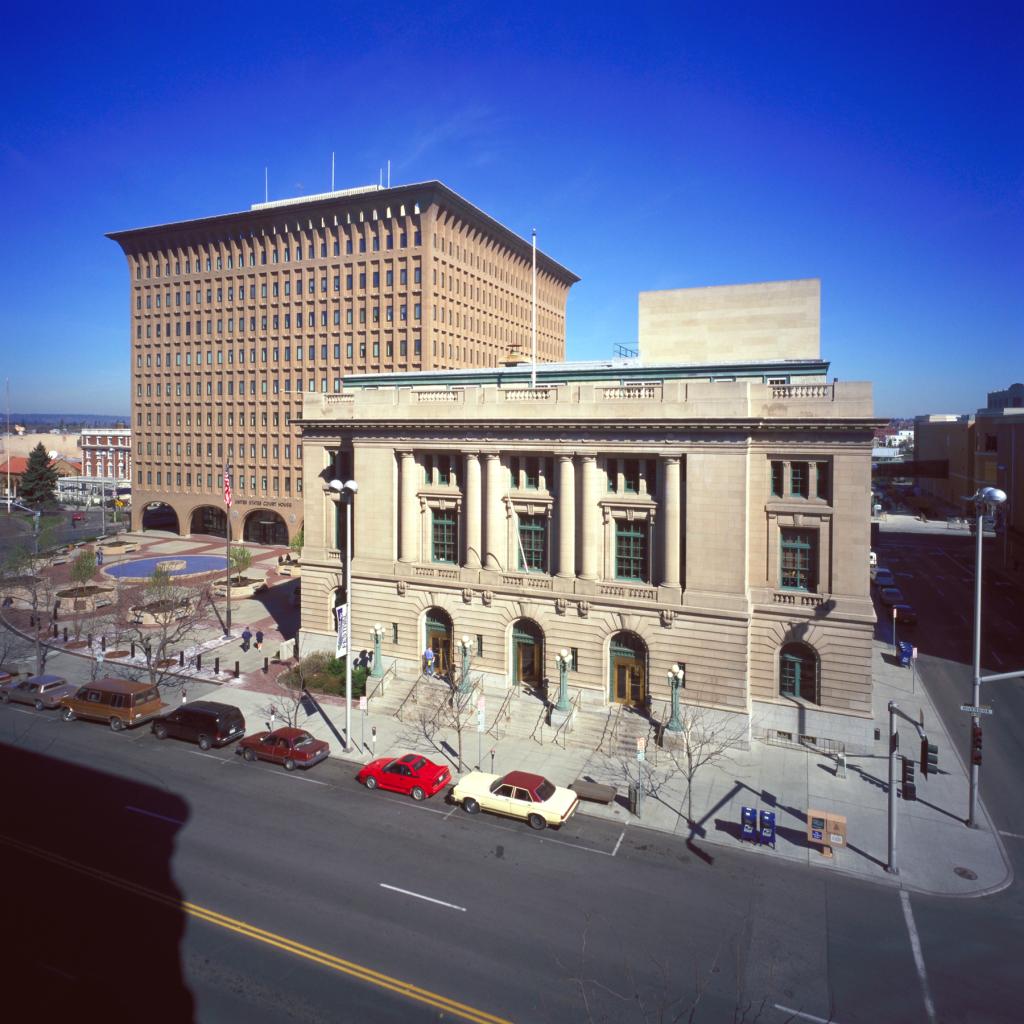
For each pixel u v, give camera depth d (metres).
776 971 21.17
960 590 80.06
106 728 41.06
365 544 48.72
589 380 47.59
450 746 38.50
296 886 25.12
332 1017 18.95
